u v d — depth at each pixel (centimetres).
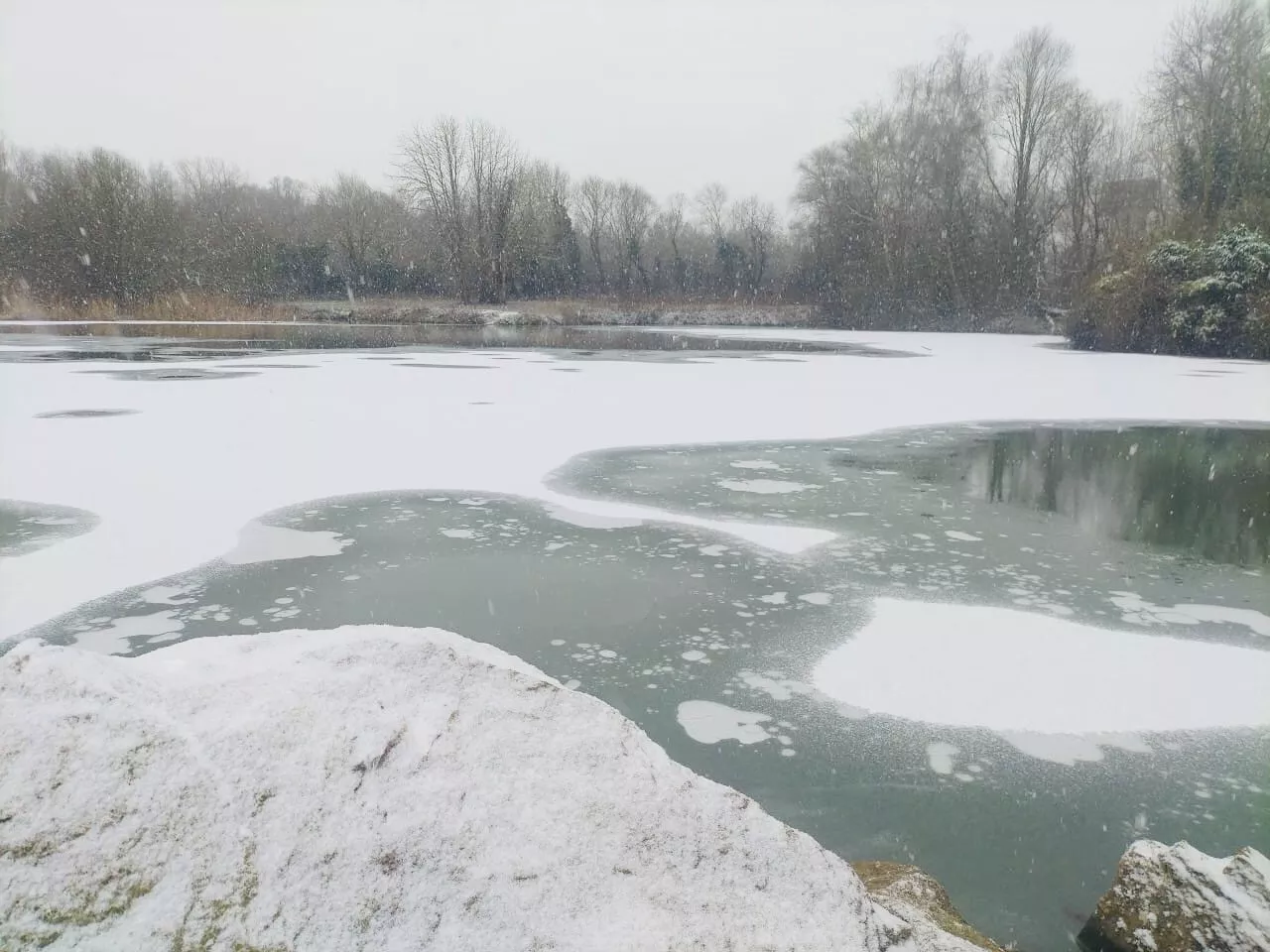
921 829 325
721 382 1762
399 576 593
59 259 4081
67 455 959
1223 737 394
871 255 4356
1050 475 946
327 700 188
